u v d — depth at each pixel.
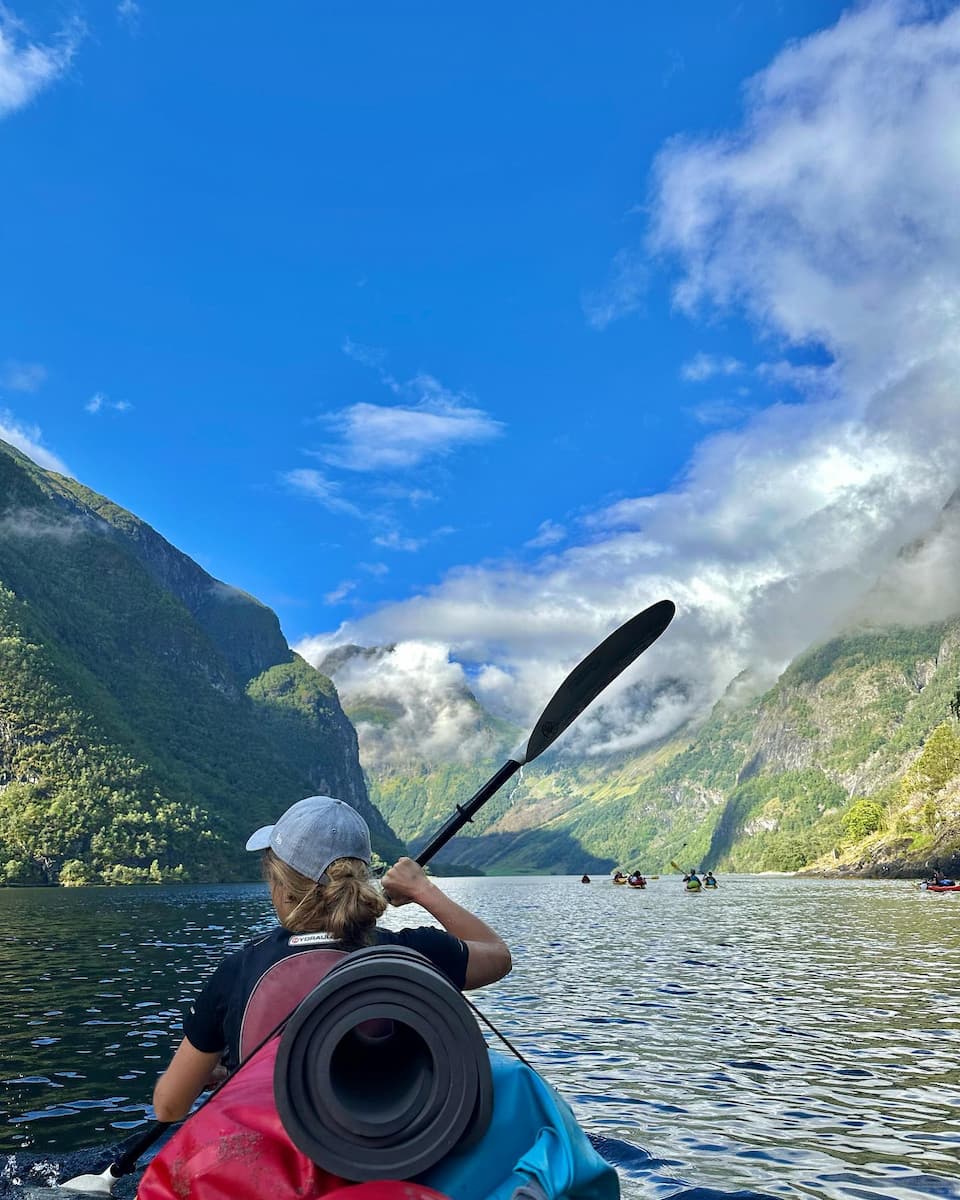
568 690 3.80
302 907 2.92
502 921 41.09
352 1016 2.36
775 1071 9.28
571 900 71.00
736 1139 6.88
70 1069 9.12
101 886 132.38
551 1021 12.48
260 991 2.82
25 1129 6.92
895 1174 6.06
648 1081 8.85
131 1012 12.89
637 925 37.28
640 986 16.38
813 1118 7.49
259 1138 2.48
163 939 28.08
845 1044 10.76
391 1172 2.34
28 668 184.88
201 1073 3.05
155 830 160.25
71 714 182.50
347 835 3.01
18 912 48.34
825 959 21.61
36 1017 12.40
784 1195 5.63
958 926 34.25
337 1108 2.33
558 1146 2.73
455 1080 2.38
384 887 3.29
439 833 3.60
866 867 178.88
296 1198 2.39
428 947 3.02
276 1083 2.33
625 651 4.04
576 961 21.39
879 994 15.17
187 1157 2.51
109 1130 6.89
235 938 28.45
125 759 181.00
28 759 167.00
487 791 3.66
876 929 33.16
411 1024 2.36
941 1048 10.48
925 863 164.50
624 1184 5.84
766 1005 13.95
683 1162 6.31
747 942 27.41
